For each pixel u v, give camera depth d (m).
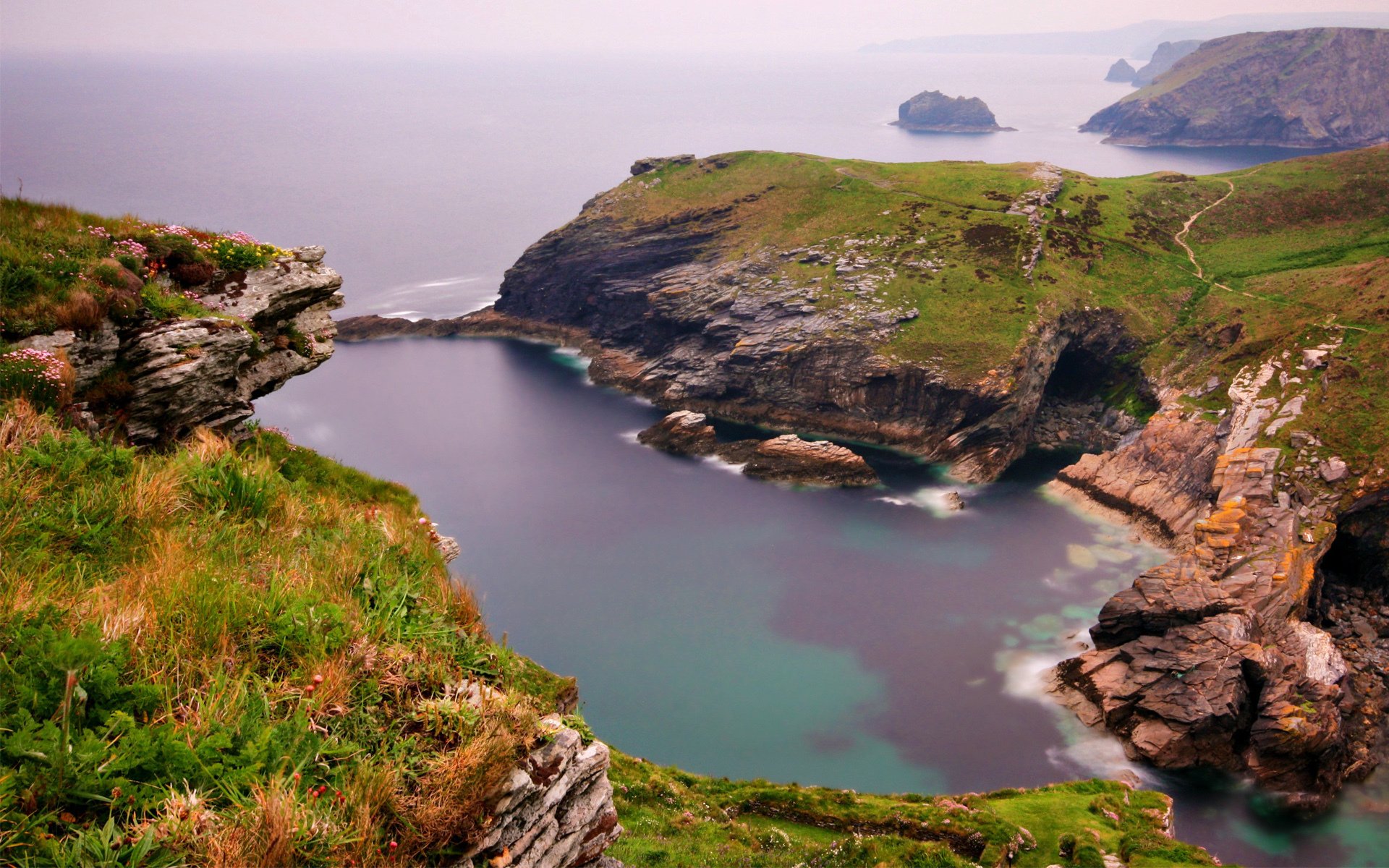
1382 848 54.00
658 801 34.28
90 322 20.59
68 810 7.87
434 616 13.27
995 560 91.12
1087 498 103.94
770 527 99.88
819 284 143.38
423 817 9.31
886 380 126.19
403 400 142.88
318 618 11.53
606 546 95.25
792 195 174.50
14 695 8.63
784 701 69.50
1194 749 60.62
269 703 9.94
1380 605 77.69
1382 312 100.38
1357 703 65.12
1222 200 171.38
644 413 137.62
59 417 17.42
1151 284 141.38
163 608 10.94
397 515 23.28
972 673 72.62
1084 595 83.75
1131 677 66.00
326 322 28.94
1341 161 177.75
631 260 166.88
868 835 36.06
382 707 10.62
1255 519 79.69
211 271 25.36
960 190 169.25
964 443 117.88
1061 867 36.38
